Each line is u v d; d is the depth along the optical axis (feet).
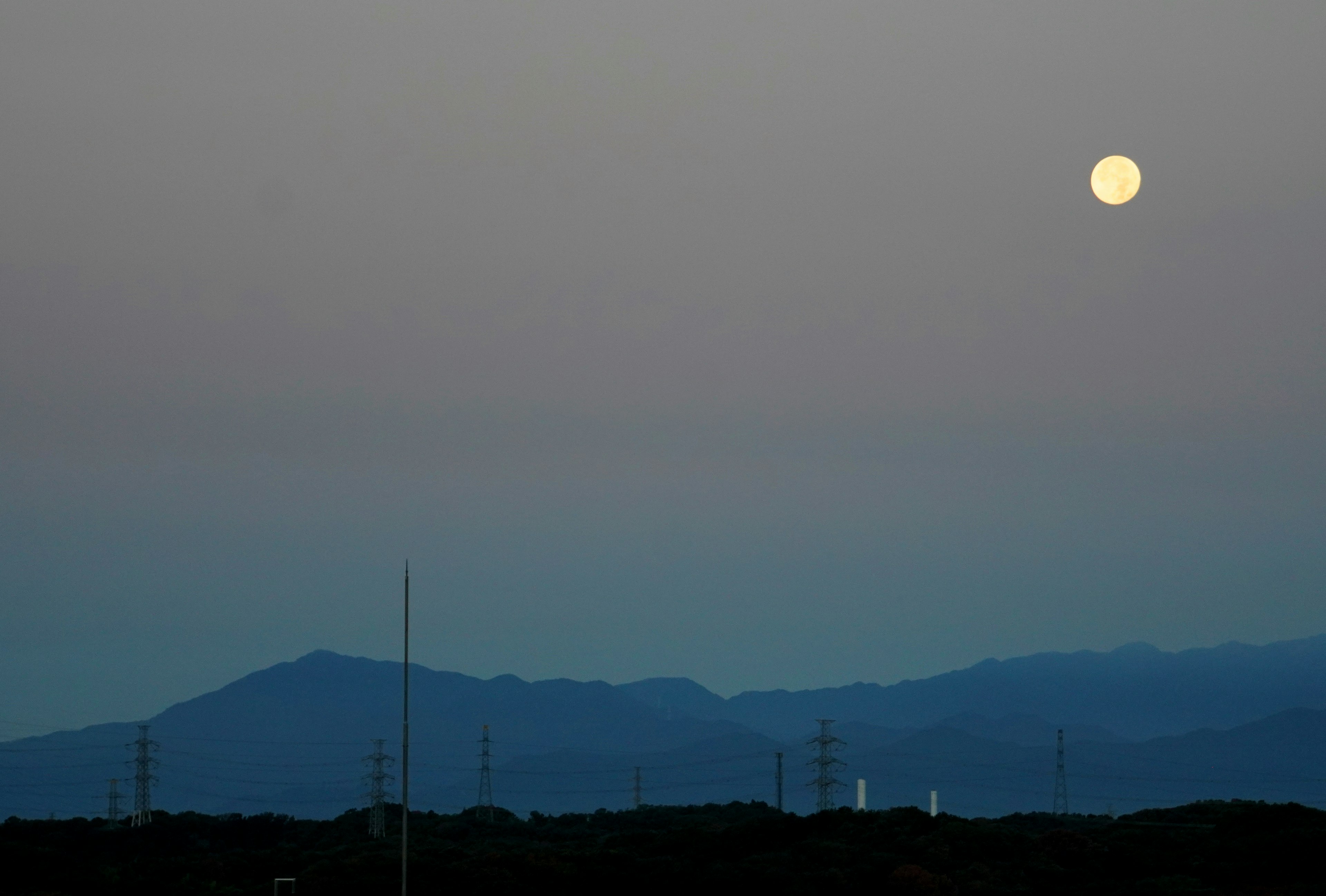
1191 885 603.26
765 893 638.53
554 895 645.51
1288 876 613.11
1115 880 635.25
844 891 628.69
